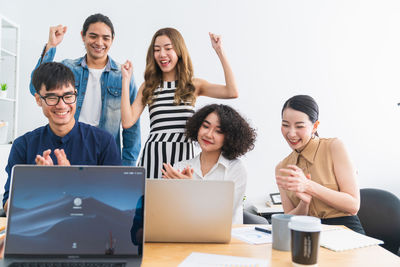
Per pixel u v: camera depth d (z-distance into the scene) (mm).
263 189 3387
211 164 1746
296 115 1589
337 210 1543
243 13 3438
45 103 1475
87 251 914
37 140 1607
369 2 3541
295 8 3486
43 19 3277
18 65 3143
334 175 1585
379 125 3516
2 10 3215
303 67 3479
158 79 2207
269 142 3420
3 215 1863
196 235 1094
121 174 968
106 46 2359
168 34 2121
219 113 1660
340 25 3518
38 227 919
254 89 3428
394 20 3545
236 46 3424
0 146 2852
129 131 2600
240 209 1707
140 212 952
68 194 943
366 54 3525
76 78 2387
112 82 2436
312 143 1657
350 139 3494
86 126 1684
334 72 3500
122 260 912
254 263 907
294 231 878
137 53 3340
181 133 2119
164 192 1067
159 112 2158
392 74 3529
